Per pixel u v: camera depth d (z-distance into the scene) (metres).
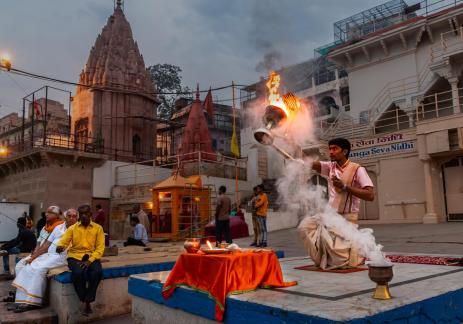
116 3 30.97
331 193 4.52
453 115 16.31
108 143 26.83
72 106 28.84
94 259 5.41
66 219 6.22
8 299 6.25
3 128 38.59
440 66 18.73
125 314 5.81
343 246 4.35
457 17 19.73
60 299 5.41
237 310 3.07
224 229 11.56
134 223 12.09
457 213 17.11
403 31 21.12
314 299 2.95
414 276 3.90
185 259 3.78
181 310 3.73
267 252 3.65
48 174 20.88
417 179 17.91
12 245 9.00
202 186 18.92
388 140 18.98
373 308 2.61
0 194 25.55
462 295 3.32
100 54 28.59
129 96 28.34
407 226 16.25
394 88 21.94
